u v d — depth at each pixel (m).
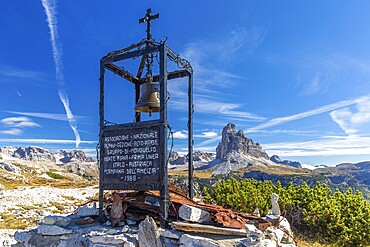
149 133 6.98
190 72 8.60
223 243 5.77
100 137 7.59
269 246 5.85
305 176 161.38
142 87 7.84
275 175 176.12
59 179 81.62
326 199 15.75
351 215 14.45
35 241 7.18
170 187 8.51
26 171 101.38
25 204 24.05
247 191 15.94
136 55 7.41
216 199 15.15
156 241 6.00
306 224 15.07
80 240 6.67
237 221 6.82
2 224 17.02
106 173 7.42
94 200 8.45
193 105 8.70
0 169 82.81
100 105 7.67
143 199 7.63
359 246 13.59
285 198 15.33
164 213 6.57
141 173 6.96
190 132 8.57
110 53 7.75
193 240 5.91
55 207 23.58
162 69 7.04
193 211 6.57
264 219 7.73
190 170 8.48
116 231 6.65
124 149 7.24
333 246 13.43
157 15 7.40
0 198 25.98
